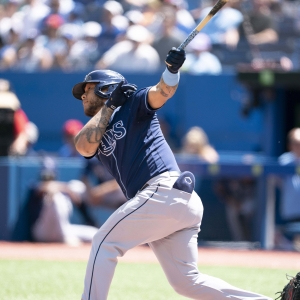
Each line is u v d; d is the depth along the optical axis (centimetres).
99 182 3128
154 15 4462
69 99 3994
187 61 4128
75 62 4419
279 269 2411
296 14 4734
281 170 2970
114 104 1302
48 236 3044
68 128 3512
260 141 3866
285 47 4231
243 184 3072
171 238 1310
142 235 1283
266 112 3506
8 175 3066
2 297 1781
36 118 4016
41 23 4525
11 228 3084
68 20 4659
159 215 1264
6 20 4738
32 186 3097
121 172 1321
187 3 5053
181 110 3897
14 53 4416
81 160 3281
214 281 1311
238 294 1306
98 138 1303
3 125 3331
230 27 4338
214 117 3884
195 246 1319
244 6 4409
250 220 3064
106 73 1375
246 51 4281
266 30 4312
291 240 3058
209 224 3120
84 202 3123
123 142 1305
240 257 2744
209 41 4294
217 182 3106
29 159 3284
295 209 3050
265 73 3338
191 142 3384
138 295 1859
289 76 3322
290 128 3497
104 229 1295
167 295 1864
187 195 1276
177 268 1309
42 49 4378
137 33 4103
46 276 2164
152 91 1272
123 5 4912
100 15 4781
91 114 1404
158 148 1308
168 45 4178
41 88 4019
